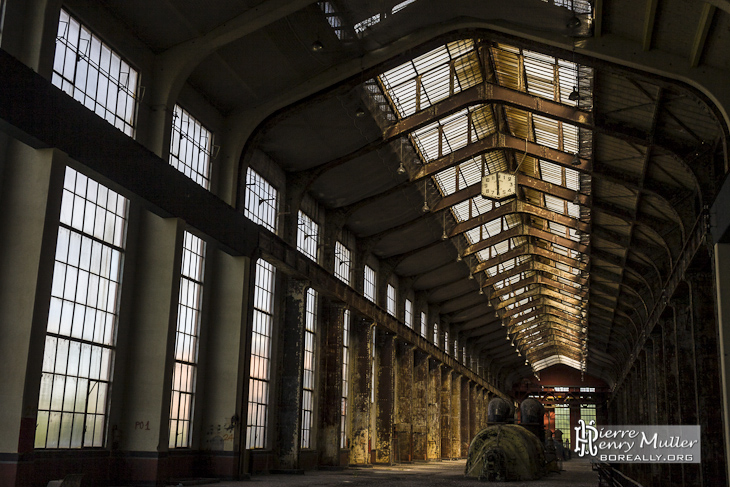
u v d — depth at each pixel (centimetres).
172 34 2012
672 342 3416
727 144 1895
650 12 1786
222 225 2262
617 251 3894
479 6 2186
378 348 4303
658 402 3859
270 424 2780
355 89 2534
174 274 1962
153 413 1872
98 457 1761
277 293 2920
